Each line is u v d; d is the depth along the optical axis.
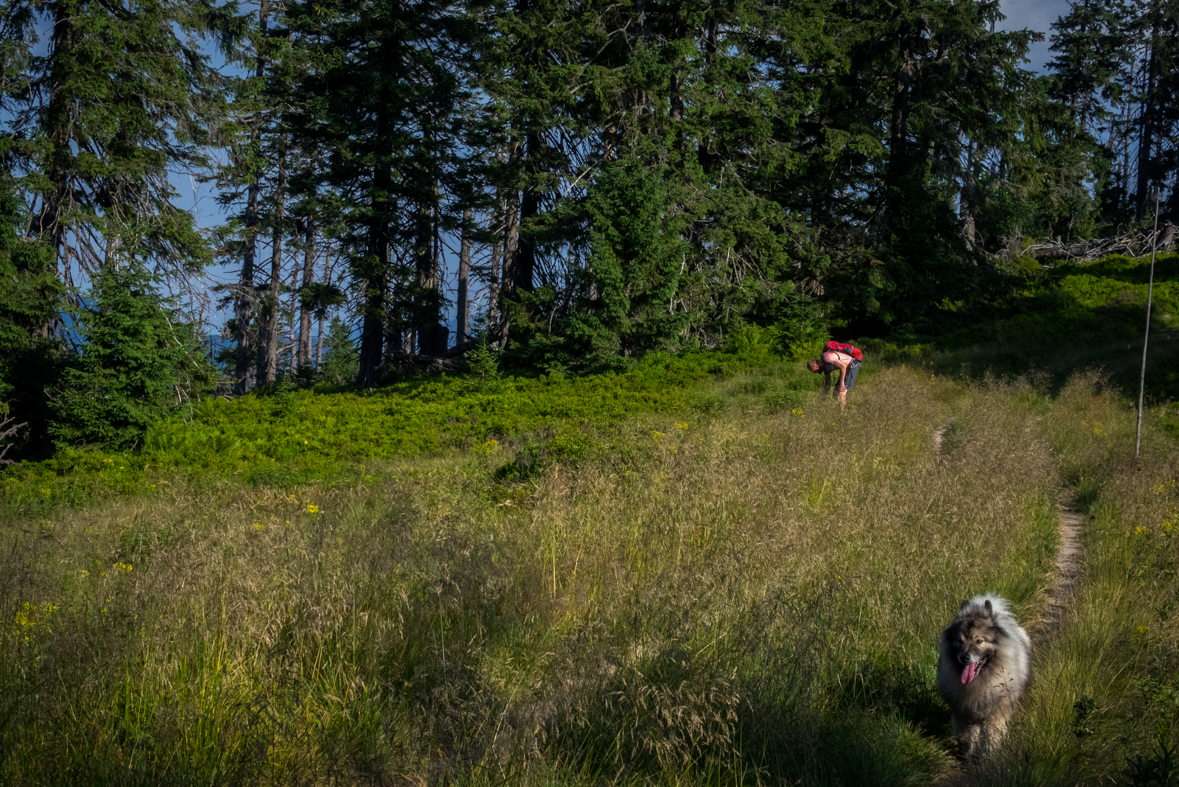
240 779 3.32
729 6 24.64
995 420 13.78
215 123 20.02
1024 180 29.59
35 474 13.90
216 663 4.20
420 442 15.77
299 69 26.45
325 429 17.27
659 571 5.96
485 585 5.33
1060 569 7.26
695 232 25.34
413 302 25.92
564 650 4.66
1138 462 10.84
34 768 3.34
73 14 17.64
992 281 26.64
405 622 4.90
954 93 28.66
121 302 16.03
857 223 30.80
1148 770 3.45
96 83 17.73
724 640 4.70
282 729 3.64
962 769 4.20
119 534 8.05
